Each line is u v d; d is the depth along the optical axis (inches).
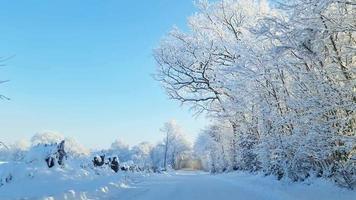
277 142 711.1
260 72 716.0
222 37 1380.4
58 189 661.3
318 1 460.4
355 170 510.0
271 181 796.0
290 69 597.9
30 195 581.6
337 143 538.0
